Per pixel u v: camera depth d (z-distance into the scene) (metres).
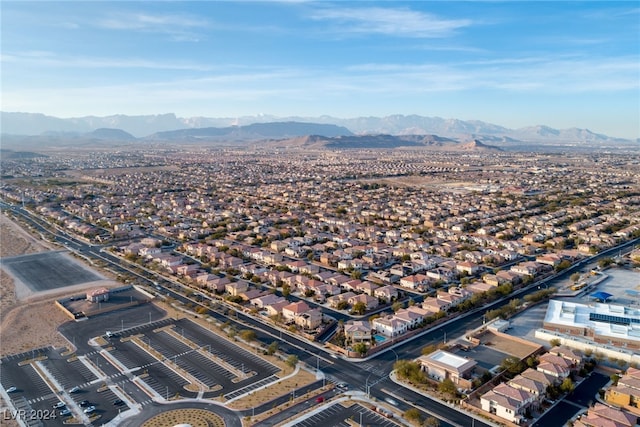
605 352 182.88
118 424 140.62
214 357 183.50
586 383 163.88
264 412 146.50
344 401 153.38
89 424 140.88
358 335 196.38
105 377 168.25
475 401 152.88
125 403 152.12
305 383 164.38
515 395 146.50
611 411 138.25
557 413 145.50
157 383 164.38
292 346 194.12
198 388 161.12
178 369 174.25
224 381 165.75
